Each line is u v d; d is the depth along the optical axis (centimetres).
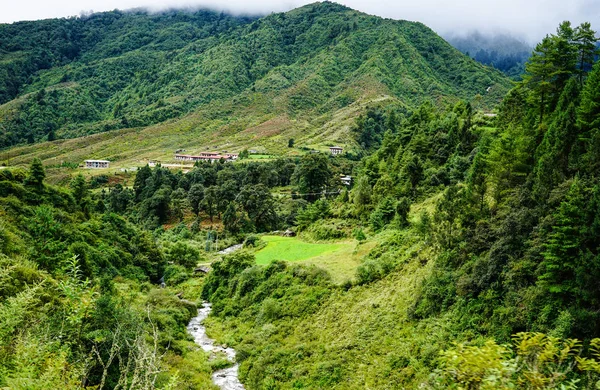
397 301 3916
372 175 8781
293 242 7469
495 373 826
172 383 1129
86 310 1523
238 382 3806
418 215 5962
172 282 7012
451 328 3072
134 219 11319
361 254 5597
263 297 5222
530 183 3584
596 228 2492
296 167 14300
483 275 3105
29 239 4669
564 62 4941
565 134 3641
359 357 3441
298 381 3456
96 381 2475
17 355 1199
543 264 2711
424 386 997
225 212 10256
